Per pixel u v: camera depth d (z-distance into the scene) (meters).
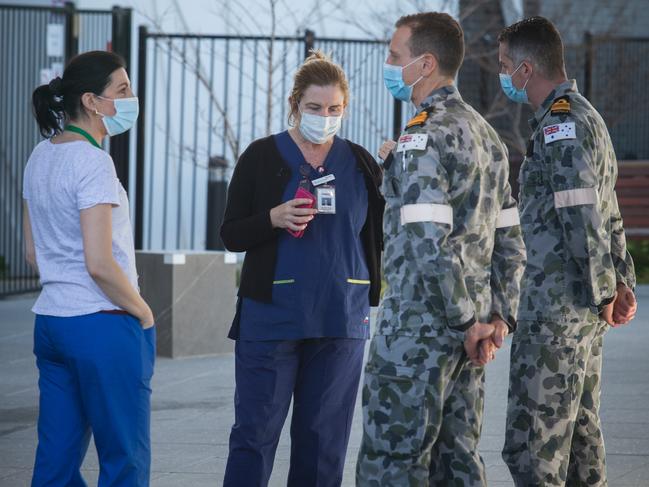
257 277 10.79
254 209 10.94
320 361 10.96
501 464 13.38
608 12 37.91
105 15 31.75
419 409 8.91
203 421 15.71
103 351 9.48
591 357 10.74
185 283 20.48
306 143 10.95
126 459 9.67
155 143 32.62
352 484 12.65
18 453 14.15
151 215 30.80
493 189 9.19
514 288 9.38
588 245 10.04
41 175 9.55
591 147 10.12
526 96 10.84
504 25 36.12
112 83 9.73
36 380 18.67
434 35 9.24
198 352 20.72
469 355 8.87
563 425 10.35
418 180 8.73
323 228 10.80
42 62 31.83
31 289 29.48
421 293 8.91
